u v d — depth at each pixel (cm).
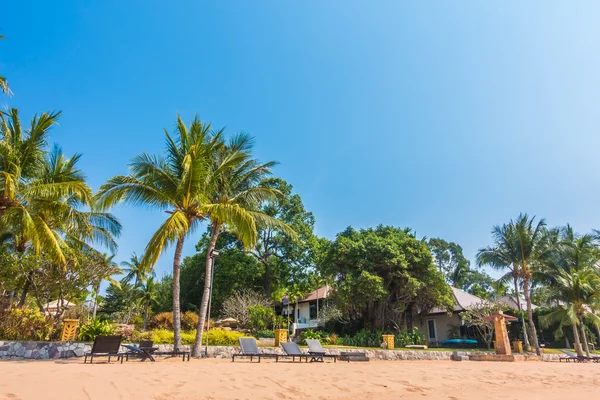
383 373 1159
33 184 1700
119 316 4044
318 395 796
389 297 2809
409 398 828
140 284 4441
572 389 1059
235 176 1719
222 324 2806
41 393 618
